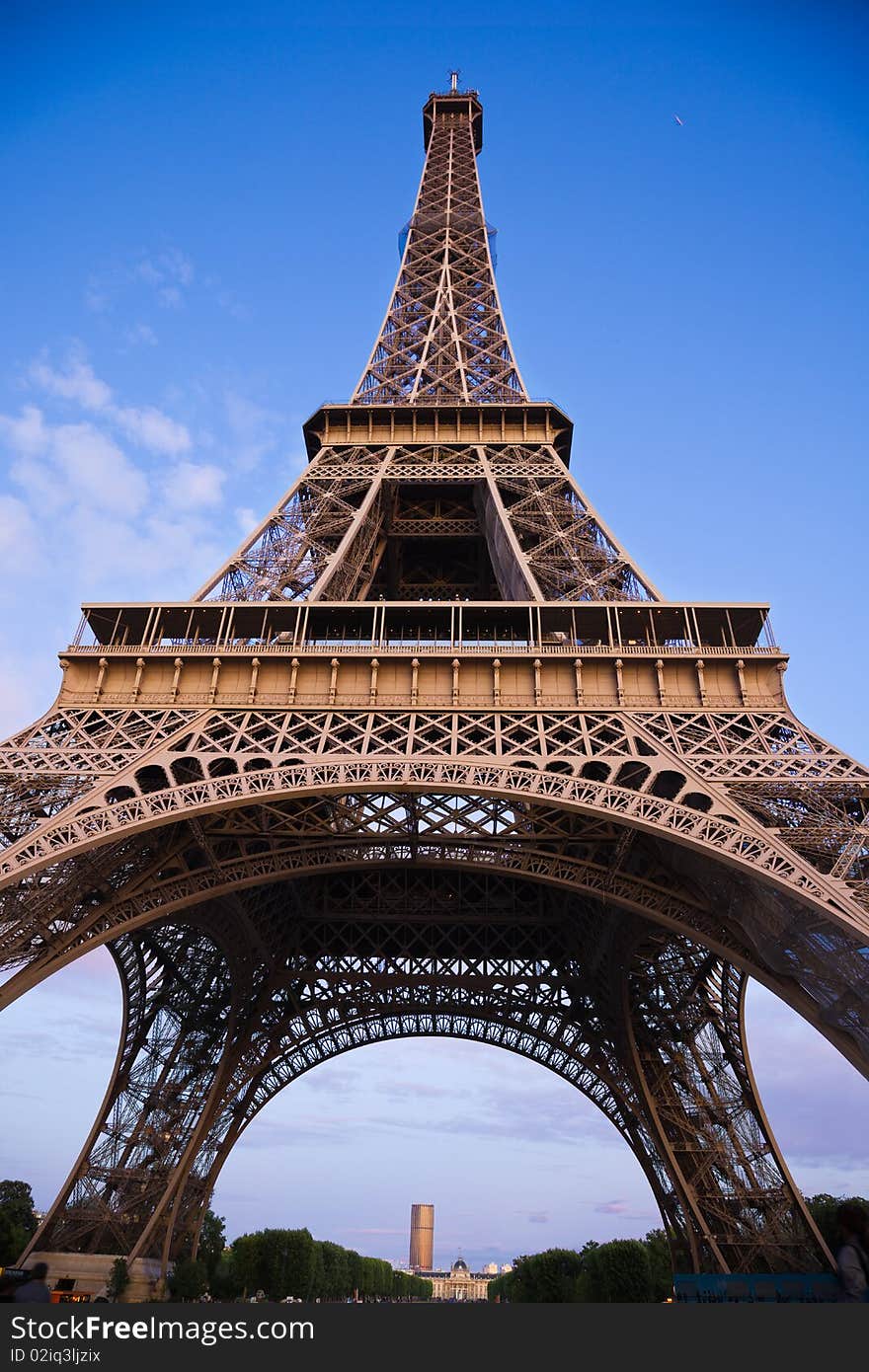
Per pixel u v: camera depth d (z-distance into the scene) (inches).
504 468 2871.6
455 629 2038.6
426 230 4350.4
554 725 1818.4
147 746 1782.7
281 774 1660.9
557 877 1934.1
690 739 1793.8
